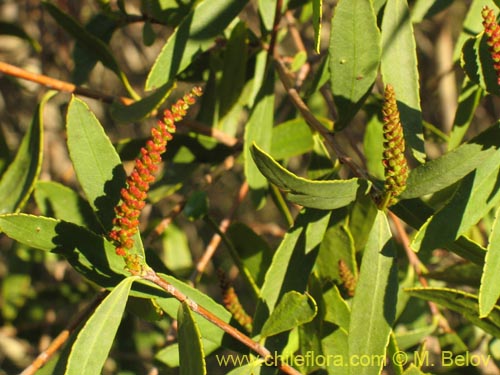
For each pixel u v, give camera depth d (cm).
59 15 31
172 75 29
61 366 26
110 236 23
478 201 25
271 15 32
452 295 27
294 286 27
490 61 25
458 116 30
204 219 32
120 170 25
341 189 24
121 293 24
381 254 25
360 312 25
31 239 25
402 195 24
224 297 30
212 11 29
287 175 23
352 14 26
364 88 27
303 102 30
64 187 31
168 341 33
